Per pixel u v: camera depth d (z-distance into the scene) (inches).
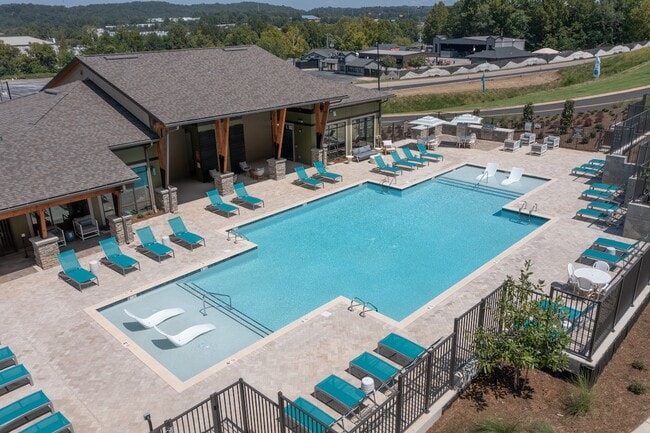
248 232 866.8
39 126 828.6
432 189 1059.3
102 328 570.6
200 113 886.4
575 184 1016.2
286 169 1169.4
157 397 456.4
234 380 474.6
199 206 951.0
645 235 734.5
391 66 3885.3
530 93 2549.2
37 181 709.9
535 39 4685.0
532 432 376.8
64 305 621.3
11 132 821.2
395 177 1102.4
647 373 446.9
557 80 2659.9
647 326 523.8
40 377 488.7
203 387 466.9
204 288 683.4
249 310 628.1
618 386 431.8
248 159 1230.3
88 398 457.7
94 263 677.3
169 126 829.8
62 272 706.8
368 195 1035.9
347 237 840.3
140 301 648.4
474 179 1104.8
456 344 459.8
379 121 1321.4
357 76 3671.3
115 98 943.7
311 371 482.9
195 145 1058.7
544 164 1159.6
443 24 6087.6
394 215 928.9
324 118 1122.7
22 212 671.1
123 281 679.1
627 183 851.4
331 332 547.8
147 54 1047.6
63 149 787.4
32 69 5310.0
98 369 498.9
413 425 397.1
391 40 6299.2
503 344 417.7
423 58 3919.8
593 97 1871.3
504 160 1205.7
